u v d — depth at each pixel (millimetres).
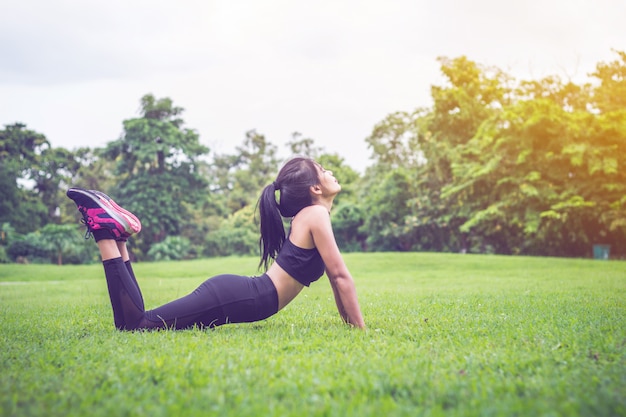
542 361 2541
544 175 27250
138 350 2918
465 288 8477
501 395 1994
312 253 3840
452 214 30781
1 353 2949
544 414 1712
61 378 2342
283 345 2971
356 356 2641
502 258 19500
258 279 3805
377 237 35375
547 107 25984
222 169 56125
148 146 39469
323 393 2027
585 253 27609
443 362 2504
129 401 1951
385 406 1827
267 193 4004
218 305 3689
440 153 31922
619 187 25109
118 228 3654
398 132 40469
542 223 26562
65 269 19656
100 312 5426
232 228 41250
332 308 5469
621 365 2467
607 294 6754
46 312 5523
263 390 2047
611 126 25438
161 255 35844
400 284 10125
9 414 1822
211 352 2762
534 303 5551
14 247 31656
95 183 43656
